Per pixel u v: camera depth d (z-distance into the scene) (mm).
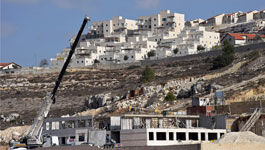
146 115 154375
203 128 155125
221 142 118188
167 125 156500
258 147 111750
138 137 143750
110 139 149000
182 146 113625
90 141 151250
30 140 152750
